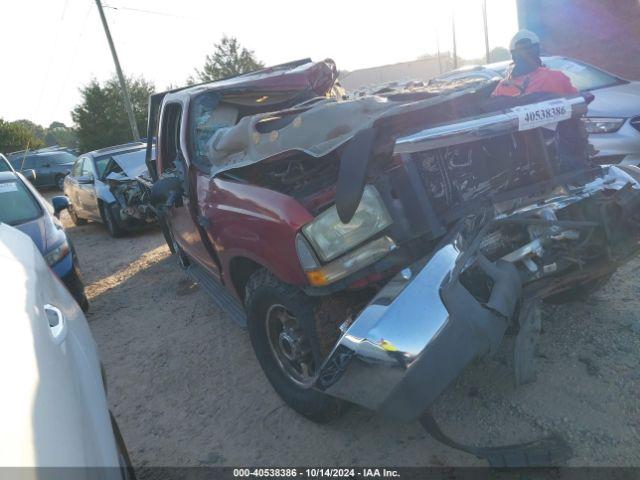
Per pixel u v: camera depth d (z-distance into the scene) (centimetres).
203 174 362
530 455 236
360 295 269
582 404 279
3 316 162
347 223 232
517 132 289
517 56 389
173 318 504
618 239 287
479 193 280
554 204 279
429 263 227
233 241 309
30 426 129
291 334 291
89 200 1001
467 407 293
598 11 1105
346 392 228
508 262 247
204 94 408
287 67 503
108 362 433
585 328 348
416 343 210
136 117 3888
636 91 661
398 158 257
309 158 319
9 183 596
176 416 338
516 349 245
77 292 531
